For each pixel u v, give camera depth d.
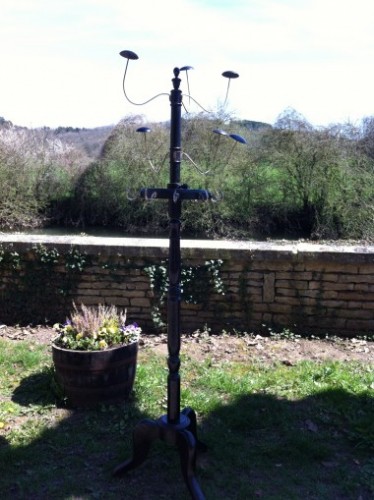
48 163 17.11
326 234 14.45
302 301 5.87
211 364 5.06
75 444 3.72
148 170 15.45
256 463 3.50
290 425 3.94
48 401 4.30
